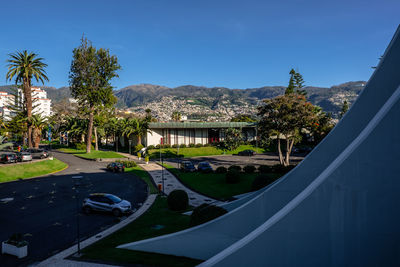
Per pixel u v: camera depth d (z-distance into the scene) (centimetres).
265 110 3186
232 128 5741
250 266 650
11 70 4484
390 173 613
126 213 1619
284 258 645
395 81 825
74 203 1909
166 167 3675
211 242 1020
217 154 5459
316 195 641
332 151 1006
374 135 623
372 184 621
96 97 4809
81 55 4612
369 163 624
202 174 2930
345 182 633
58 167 3584
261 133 3350
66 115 7744
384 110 638
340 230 634
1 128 5381
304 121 2981
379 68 854
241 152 5241
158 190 2334
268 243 649
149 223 1448
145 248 1067
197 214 1185
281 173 2661
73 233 1325
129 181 2777
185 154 5219
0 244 1191
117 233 1305
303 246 643
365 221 624
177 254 1033
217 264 635
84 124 6381
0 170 2894
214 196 2059
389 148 614
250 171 2786
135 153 5369
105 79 4953
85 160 4562
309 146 5844
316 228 641
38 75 4697
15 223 1477
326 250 638
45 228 1398
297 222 645
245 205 1046
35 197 2077
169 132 5769
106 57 4872
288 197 1060
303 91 6838
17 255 1047
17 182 2689
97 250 1088
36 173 3119
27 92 4719
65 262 983
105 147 7069
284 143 6094
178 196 1708
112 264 941
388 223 617
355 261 629
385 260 620
